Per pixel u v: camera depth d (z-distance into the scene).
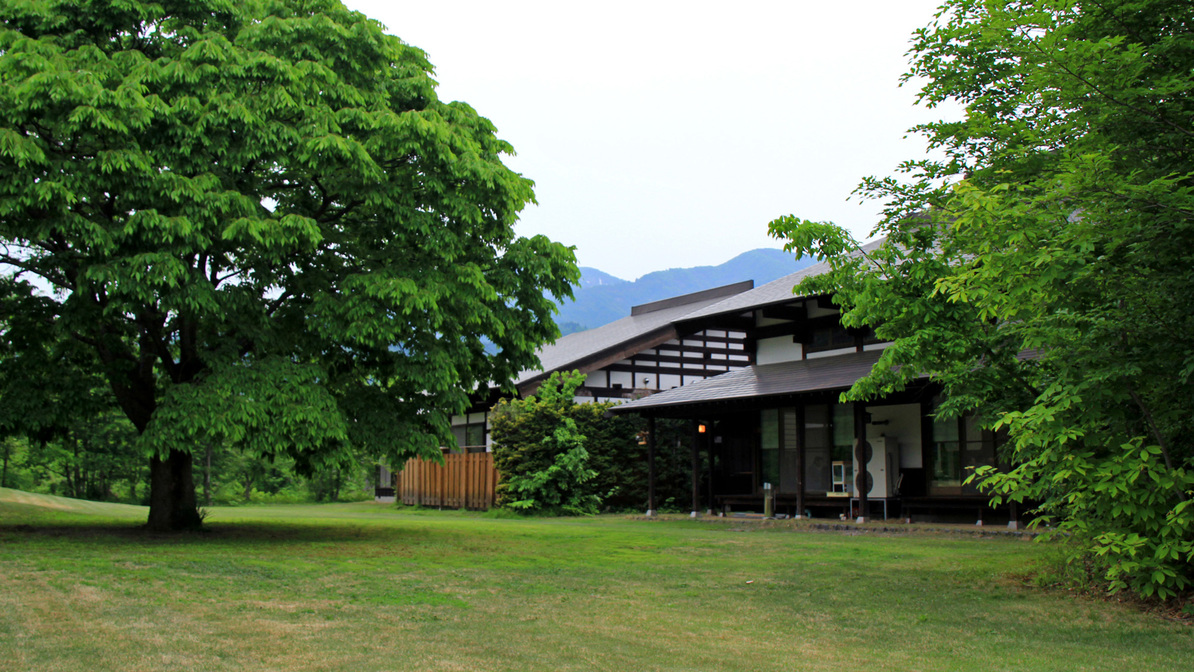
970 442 17.64
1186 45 7.70
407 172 13.37
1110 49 7.32
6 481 33.22
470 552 12.44
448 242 13.27
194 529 15.20
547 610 7.79
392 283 12.09
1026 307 7.80
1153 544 7.60
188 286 11.44
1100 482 7.41
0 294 13.34
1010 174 8.78
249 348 13.60
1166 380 7.62
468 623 7.08
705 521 20.81
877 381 9.95
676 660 5.96
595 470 25.80
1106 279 7.45
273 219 12.06
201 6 13.00
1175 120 7.85
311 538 14.15
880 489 19.08
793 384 18.94
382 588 8.75
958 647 6.53
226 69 11.98
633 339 30.23
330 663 5.61
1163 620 7.44
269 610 7.37
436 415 14.62
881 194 10.07
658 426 26.95
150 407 14.52
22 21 12.09
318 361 13.98
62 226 10.80
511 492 25.30
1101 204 7.10
